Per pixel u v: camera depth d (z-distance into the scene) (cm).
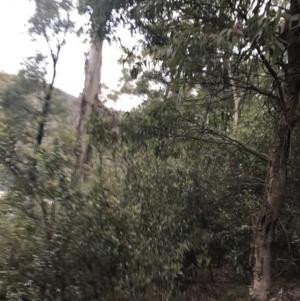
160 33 517
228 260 669
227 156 668
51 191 543
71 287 532
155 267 539
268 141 627
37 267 534
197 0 441
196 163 671
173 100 513
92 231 548
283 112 425
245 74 423
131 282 537
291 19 308
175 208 614
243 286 612
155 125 524
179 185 636
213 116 542
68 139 579
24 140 569
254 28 320
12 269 547
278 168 425
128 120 542
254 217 604
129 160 614
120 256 557
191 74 414
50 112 841
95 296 543
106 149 586
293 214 575
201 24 427
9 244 559
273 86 425
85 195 558
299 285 569
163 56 409
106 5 532
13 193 547
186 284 624
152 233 577
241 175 648
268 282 426
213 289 633
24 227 554
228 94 486
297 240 555
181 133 529
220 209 647
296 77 419
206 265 616
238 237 631
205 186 662
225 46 361
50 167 549
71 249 542
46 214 553
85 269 546
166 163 639
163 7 466
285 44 382
